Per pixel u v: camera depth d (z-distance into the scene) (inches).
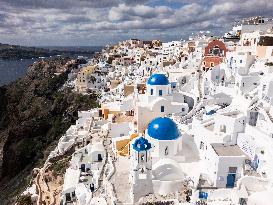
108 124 2284.7
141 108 1961.1
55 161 2287.2
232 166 1298.0
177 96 2229.3
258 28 3528.5
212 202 1111.0
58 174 2064.5
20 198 1964.8
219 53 2773.1
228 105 1947.6
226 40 3737.7
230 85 2122.3
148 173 1316.4
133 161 1333.7
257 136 1358.3
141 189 1320.1
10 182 3479.3
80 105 4439.0
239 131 1489.9
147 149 1300.4
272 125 1325.0
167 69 3016.7
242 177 1184.8
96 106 3676.2
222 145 1450.5
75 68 7352.4
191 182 1336.1
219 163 1295.5
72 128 2866.6
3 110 6058.1
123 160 1708.9
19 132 4424.2
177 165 1402.6
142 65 4173.2
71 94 4931.1
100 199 1346.0
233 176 1309.1
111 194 1348.4
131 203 1289.4
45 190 1918.1
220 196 1160.8
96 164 1747.0
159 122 1599.4
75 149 2234.3
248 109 1485.0
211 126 1622.8
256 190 1119.6
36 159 3814.0
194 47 3900.1
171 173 1360.7
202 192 1192.2
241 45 3053.6
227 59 2498.8
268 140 1283.2
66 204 1642.5
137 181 1314.0
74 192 1680.6
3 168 4013.3
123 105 2566.4
